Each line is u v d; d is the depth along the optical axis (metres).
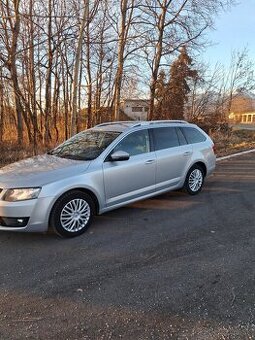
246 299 3.27
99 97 18.55
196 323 2.93
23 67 15.71
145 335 2.79
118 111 15.78
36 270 3.91
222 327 2.87
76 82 11.69
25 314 3.10
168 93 18.42
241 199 6.82
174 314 3.06
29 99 16.02
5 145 13.76
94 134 6.04
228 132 22.69
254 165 11.09
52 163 5.23
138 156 5.80
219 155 13.75
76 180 4.86
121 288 3.51
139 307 3.18
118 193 5.50
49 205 4.61
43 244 4.64
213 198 6.89
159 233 5.00
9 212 4.50
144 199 6.09
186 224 5.37
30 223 4.54
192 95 21.06
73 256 4.27
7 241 4.75
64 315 3.08
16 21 12.94
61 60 17.97
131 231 5.09
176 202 6.58
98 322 2.97
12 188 4.55
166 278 3.69
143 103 19.80
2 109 19.23
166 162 6.29
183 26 16.31
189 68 18.72
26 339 2.76
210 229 5.14
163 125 6.55
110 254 4.31
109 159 5.38
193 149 6.95
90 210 5.11
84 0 12.38
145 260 4.13
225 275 3.73
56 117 20.19
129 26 15.68
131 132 5.85
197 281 3.62
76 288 3.52
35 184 4.57
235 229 5.13
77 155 5.57
